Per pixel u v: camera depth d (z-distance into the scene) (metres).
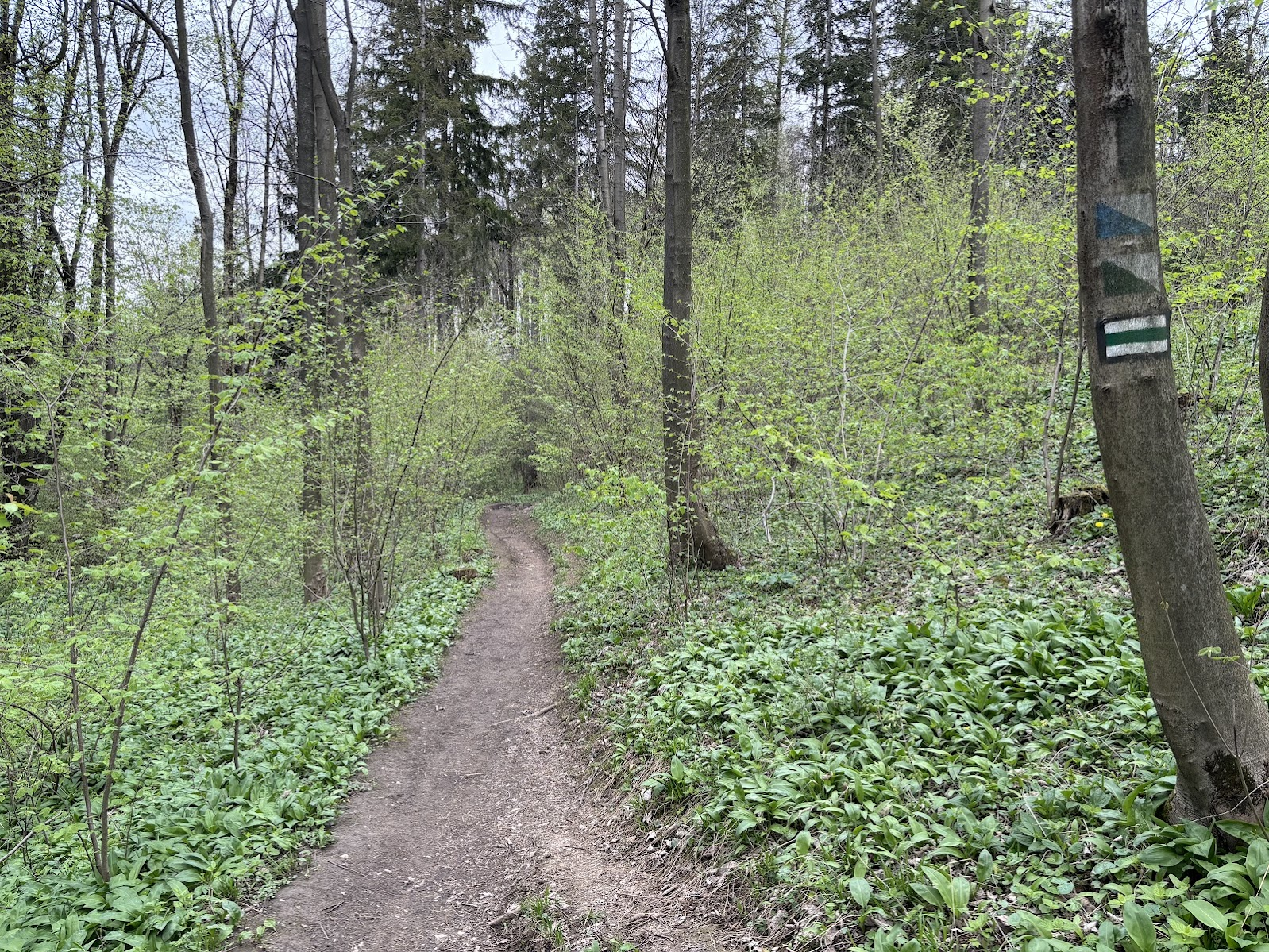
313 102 12.16
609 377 14.53
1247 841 2.76
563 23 22.83
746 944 3.62
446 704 8.55
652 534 9.34
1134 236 2.72
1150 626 2.90
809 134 24.36
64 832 4.41
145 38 14.09
